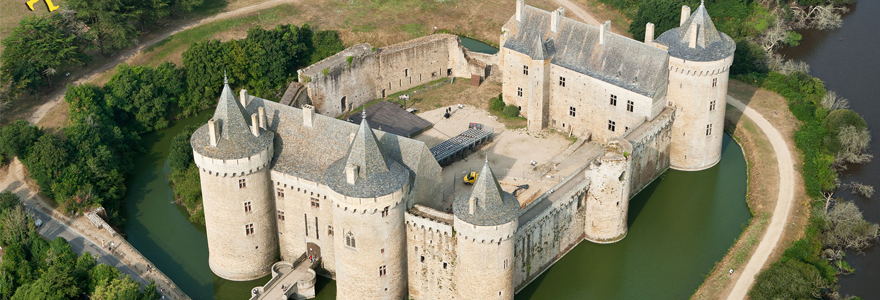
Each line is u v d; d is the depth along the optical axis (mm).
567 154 157500
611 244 138500
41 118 166750
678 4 194250
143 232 144125
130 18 189875
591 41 156625
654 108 148875
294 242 129000
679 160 157250
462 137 160750
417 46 182250
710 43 147125
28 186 149250
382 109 175125
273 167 122875
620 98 152000
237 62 182000
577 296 129875
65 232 138625
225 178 119312
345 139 120188
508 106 172125
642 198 150250
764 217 142000
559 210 128875
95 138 153875
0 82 169125
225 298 128375
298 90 165000
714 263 135375
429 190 122875
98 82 179125
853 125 165000
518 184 148125
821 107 173875
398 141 119688
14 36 170875
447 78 190375
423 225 116375
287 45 187875
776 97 177250
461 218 111312
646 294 130000
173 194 153750
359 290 120062
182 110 180625
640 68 149375
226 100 117500
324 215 122438
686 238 141125
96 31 181500
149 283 128250
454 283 119625
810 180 149375
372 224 113375
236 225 124188
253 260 128250
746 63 186000
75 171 146000
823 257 135875
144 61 188125
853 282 132500
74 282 121000
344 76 172375
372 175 111812
